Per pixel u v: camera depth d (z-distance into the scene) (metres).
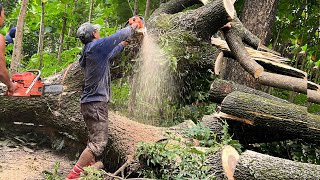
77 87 5.37
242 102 4.88
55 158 5.41
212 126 5.07
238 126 5.04
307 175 3.52
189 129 4.75
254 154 3.73
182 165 3.99
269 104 4.83
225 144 4.37
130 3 9.08
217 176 3.82
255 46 6.20
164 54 5.54
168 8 6.81
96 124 4.35
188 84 6.05
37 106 5.37
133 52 5.38
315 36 8.73
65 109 5.32
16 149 5.48
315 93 5.39
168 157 4.11
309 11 8.48
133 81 5.96
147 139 4.82
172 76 5.82
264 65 5.76
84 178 3.97
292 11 8.48
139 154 4.38
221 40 6.20
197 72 5.99
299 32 8.59
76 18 9.27
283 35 8.62
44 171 4.80
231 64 7.20
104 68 4.32
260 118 4.80
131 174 4.50
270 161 3.64
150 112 6.05
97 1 9.64
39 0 8.62
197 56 5.78
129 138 4.80
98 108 4.32
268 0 7.25
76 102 5.34
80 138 5.36
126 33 4.35
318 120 4.77
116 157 4.86
